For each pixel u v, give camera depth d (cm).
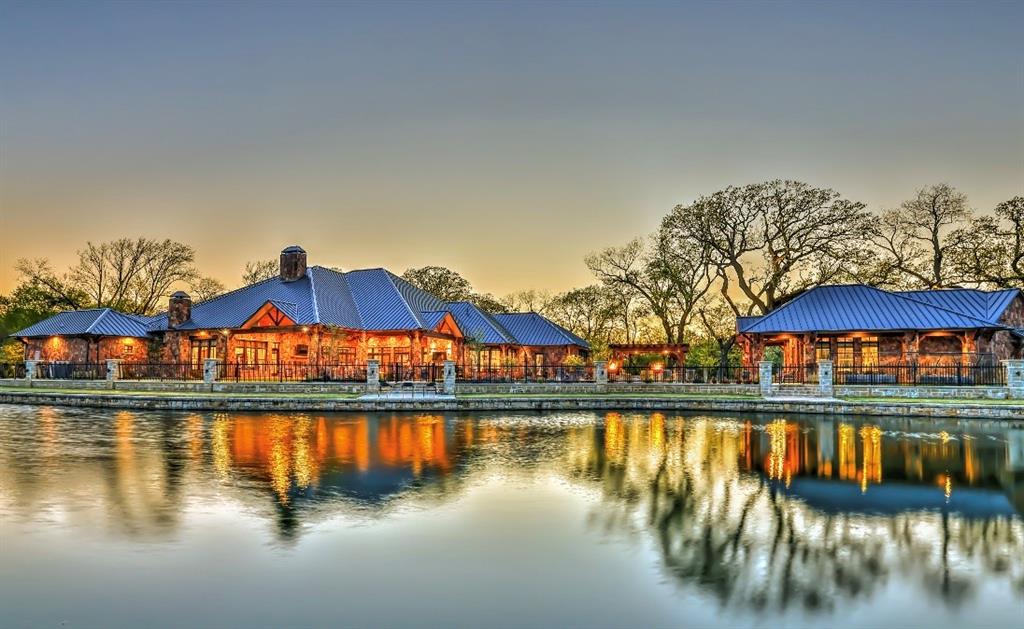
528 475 1514
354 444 1973
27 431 2244
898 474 1560
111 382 3900
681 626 736
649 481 1461
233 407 3031
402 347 4366
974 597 825
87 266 6569
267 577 859
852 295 4131
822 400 3042
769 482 1461
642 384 3844
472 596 807
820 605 797
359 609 765
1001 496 1339
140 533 1033
